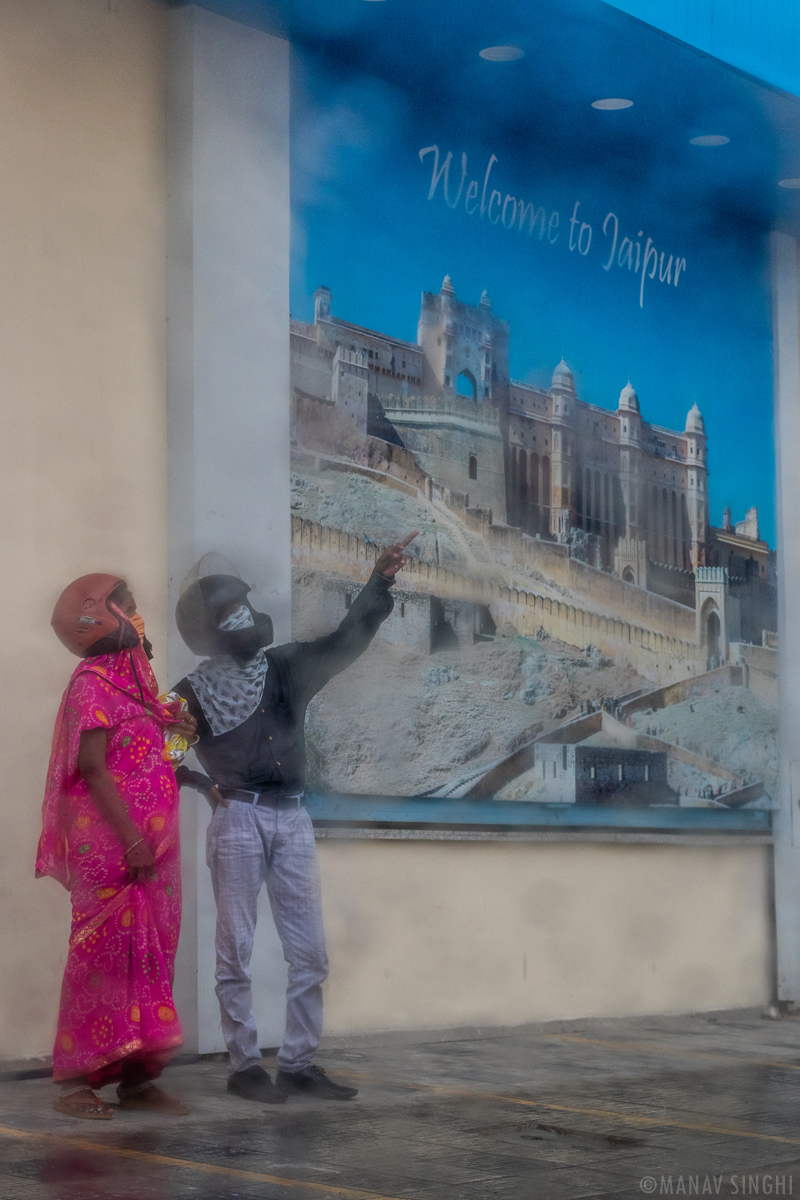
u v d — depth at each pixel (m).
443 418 6.89
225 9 6.09
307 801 6.23
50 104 5.71
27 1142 4.14
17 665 5.48
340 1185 3.71
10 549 5.49
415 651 6.66
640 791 7.62
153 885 4.60
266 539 6.11
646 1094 5.25
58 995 5.49
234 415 6.04
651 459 7.95
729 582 8.32
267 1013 5.96
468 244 7.12
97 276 5.81
